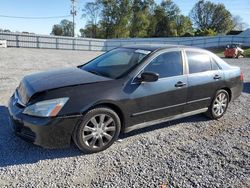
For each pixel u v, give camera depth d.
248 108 6.83
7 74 10.42
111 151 4.14
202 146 4.47
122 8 72.62
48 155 3.92
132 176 3.50
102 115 4.01
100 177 3.45
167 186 3.32
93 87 3.97
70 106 3.73
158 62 4.67
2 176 3.37
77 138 3.86
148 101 4.43
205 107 5.48
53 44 37.03
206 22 92.88
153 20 77.44
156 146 4.39
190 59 5.14
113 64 4.79
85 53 29.88
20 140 4.30
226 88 5.79
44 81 4.14
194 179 3.50
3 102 6.28
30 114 3.69
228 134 5.04
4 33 33.44
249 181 3.50
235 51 27.22
